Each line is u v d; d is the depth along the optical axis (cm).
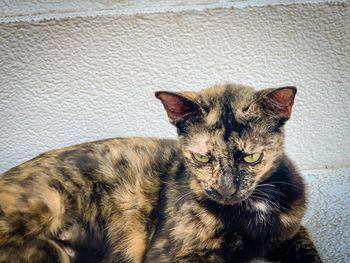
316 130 64
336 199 57
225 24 58
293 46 59
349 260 48
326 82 61
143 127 64
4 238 44
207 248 46
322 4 57
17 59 60
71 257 49
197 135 46
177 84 61
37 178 48
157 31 59
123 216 50
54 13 60
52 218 47
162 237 47
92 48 60
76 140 65
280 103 45
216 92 49
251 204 47
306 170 65
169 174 50
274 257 49
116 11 59
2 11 60
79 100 62
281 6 57
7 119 63
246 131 45
